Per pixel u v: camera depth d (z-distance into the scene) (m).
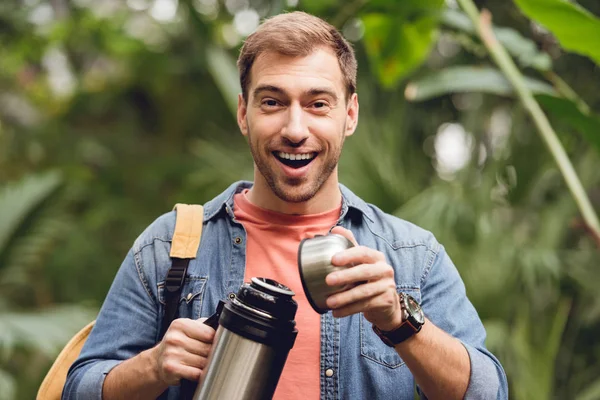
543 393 3.87
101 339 1.68
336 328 1.64
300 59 1.61
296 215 1.75
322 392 1.61
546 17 2.36
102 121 8.29
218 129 6.99
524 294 3.98
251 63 1.66
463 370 1.53
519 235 4.18
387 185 4.21
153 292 1.70
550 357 3.97
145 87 7.81
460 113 5.12
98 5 7.71
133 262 1.73
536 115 2.54
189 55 7.21
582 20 2.31
